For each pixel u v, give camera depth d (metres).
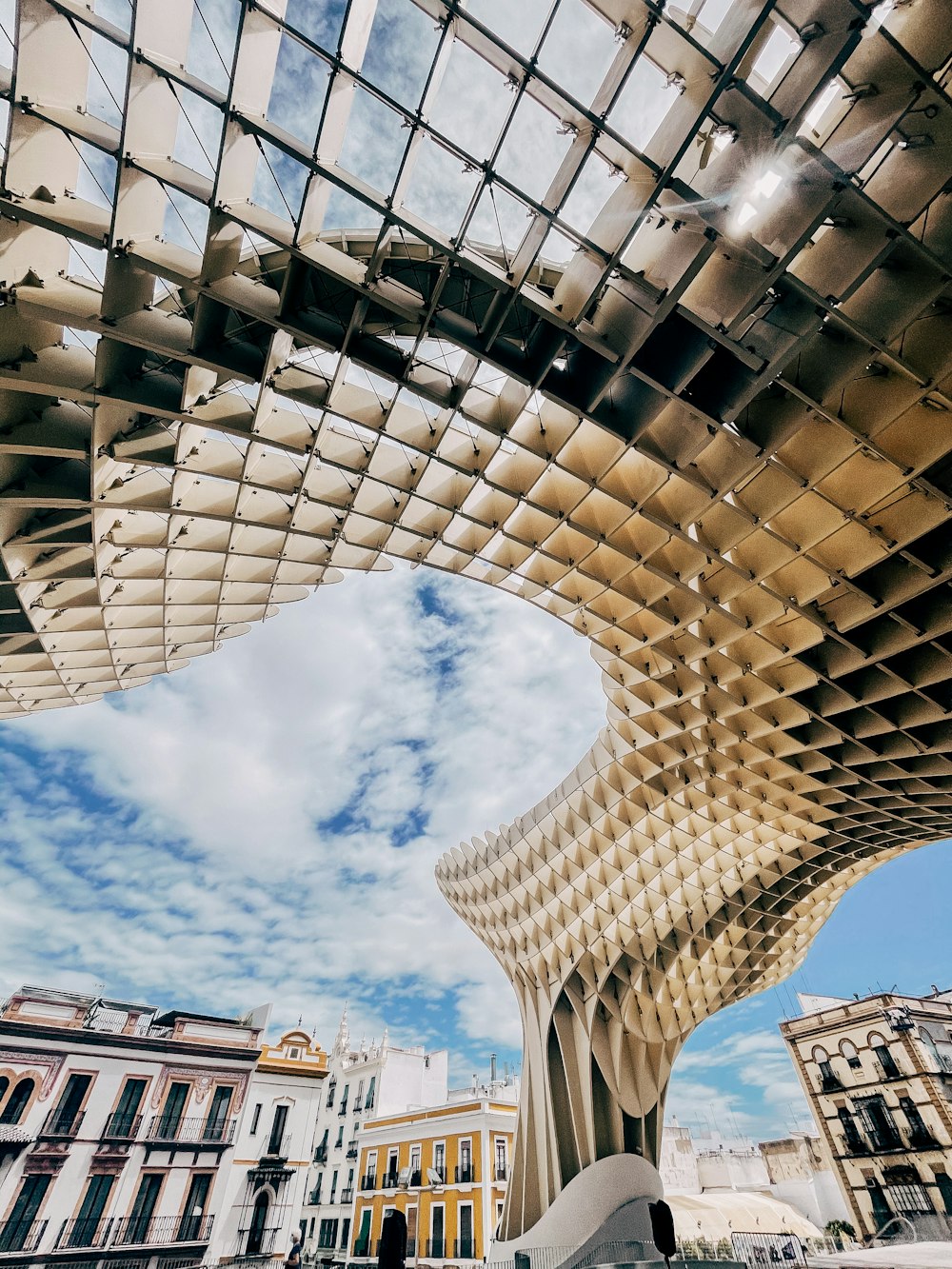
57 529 12.21
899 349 9.93
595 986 28.64
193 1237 28.36
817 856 25.52
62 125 7.15
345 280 8.73
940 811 21.72
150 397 10.41
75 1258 25.81
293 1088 35.00
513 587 17.77
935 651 15.51
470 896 34.69
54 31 6.89
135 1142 28.84
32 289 8.52
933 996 46.22
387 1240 6.31
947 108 7.15
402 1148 41.97
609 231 8.41
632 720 21.42
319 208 8.33
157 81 7.33
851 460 12.30
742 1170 60.31
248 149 7.91
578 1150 26.78
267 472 12.89
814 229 7.66
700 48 6.89
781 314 9.20
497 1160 37.09
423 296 9.76
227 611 18.12
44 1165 26.98
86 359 10.29
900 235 7.83
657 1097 28.53
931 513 11.89
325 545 16.19
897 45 6.66
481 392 12.11
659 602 16.27
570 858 28.22
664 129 7.69
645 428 10.99
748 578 14.05
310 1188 49.25
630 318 9.33
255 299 9.23
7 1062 28.05
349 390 11.88
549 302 9.41
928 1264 12.73
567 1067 28.83
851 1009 40.50
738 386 10.17
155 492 12.42
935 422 10.84
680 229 8.34
